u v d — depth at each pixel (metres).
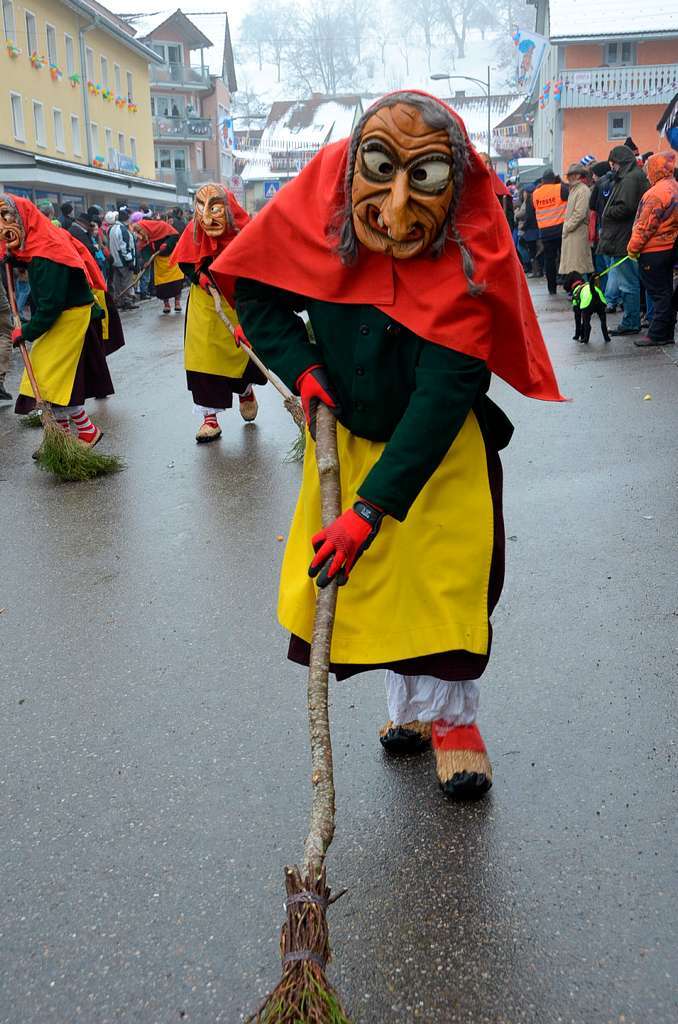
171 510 5.90
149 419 8.62
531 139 62.03
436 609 2.59
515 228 20.08
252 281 2.60
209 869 2.65
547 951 2.30
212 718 3.42
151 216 22.02
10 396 10.16
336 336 2.49
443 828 2.75
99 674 3.81
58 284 6.84
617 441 6.59
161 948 2.38
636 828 2.71
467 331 2.36
